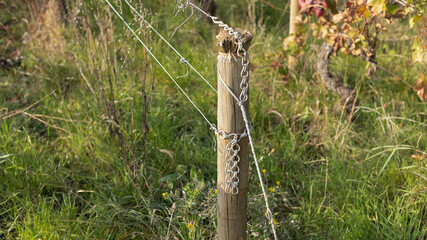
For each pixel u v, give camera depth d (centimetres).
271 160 348
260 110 416
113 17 433
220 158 216
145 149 363
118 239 293
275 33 570
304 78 446
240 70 197
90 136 380
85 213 309
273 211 303
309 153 378
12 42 562
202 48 532
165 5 563
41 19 534
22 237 279
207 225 296
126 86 434
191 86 462
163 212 313
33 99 451
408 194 313
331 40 393
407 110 401
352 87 449
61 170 353
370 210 304
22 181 338
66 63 489
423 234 275
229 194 223
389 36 517
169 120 404
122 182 334
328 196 326
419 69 436
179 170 339
